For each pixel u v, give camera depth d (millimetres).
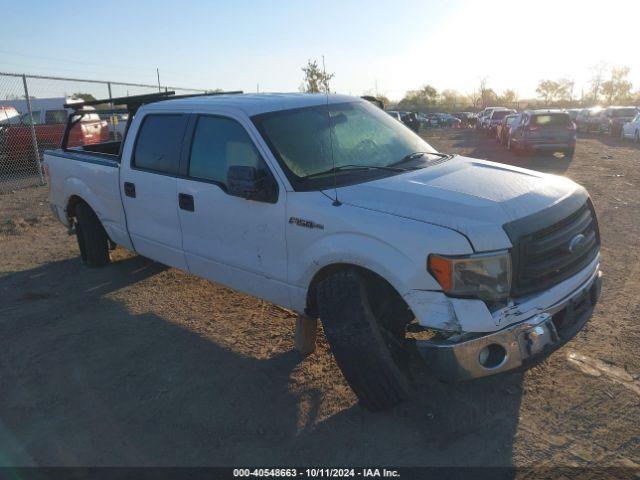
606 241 6988
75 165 6074
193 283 5977
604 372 3846
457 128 52969
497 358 3100
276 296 4043
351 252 3336
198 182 4426
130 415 3592
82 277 6281
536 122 17625
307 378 3951
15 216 9859
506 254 3041
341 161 4020
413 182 3629
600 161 16234
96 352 4461
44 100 19844
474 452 3117
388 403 3355
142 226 5195
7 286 6082
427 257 3041
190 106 4660
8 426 3521
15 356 4438
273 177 3836
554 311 3256
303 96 4637
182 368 4160
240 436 3348
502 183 3631
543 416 3406
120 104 5609
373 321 3281
